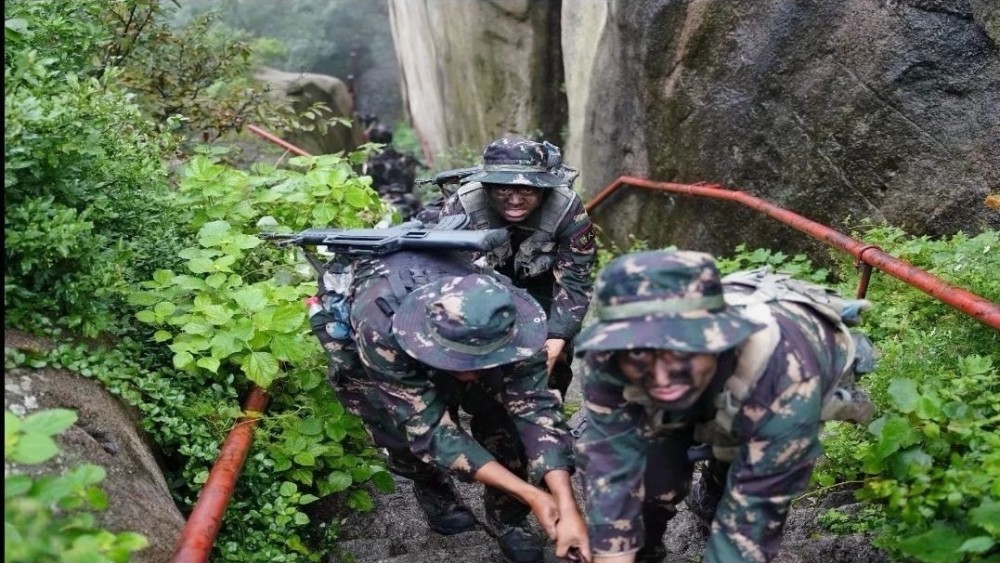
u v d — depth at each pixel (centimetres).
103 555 247
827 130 668
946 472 299
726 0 754
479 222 430
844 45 654
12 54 412
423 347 299
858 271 525
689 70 802
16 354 334
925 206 604
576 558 303
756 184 745
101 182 414
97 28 524
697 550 402
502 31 1257
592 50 1044
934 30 592
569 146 1173
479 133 1369
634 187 938
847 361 286
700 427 280
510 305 301
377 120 1628
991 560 277
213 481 333
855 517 381
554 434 322
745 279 288
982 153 573
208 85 861
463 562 386
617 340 239
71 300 369
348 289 358
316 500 426
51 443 249
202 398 408
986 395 358
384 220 605
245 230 543
